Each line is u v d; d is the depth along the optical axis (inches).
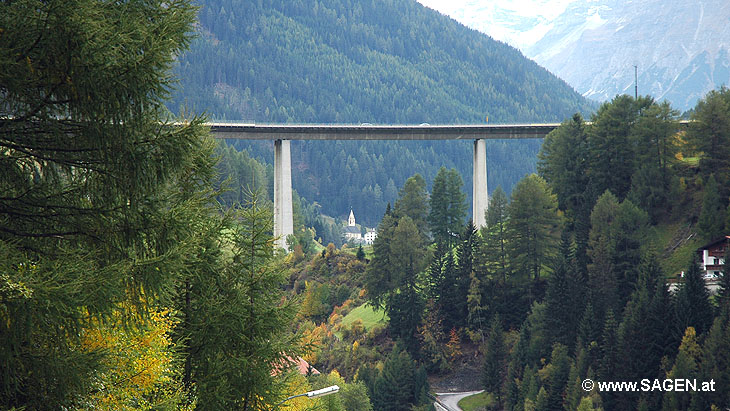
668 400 3769.7
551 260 5625.0
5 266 541.6
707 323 4215.1
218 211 1010.7
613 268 5123.0
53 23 565.0
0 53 561.0
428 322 5506.9
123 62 597.6
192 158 692.7
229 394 1013.2
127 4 634.8
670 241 5679.1
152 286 617.3
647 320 4227.4
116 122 622.5
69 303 543.5
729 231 5383.9
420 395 4722.0
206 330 1008.9
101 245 649.0
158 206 676.7
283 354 1110.4
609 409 4079.7
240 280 1084.5
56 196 652.7
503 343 4980.3
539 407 4212.6
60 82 582.9
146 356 882.8
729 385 3636.8
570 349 4714.6
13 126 609.3
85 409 697.0
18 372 570.6
